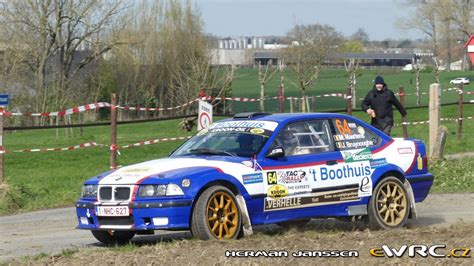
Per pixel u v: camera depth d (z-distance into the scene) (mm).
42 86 52312
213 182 10984
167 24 63688
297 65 69562
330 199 12086
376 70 130625
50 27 58719
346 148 12438
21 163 27953
